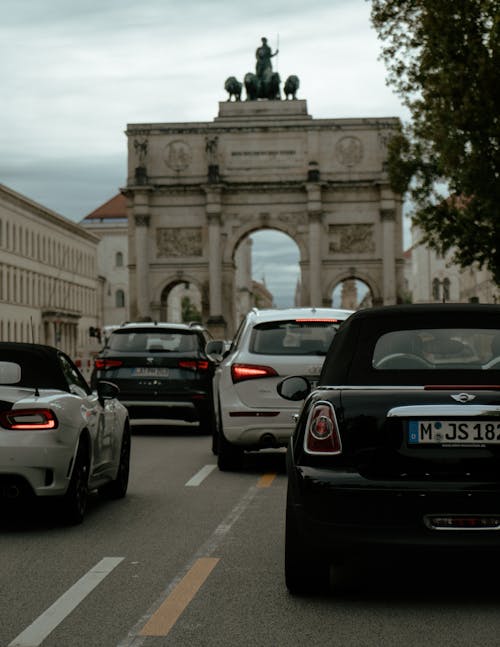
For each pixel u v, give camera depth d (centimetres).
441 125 4666
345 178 11388
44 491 1423
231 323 11588
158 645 883
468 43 4562
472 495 990
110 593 1073
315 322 2212
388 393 1030
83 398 1602
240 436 2156
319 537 1008
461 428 1009
